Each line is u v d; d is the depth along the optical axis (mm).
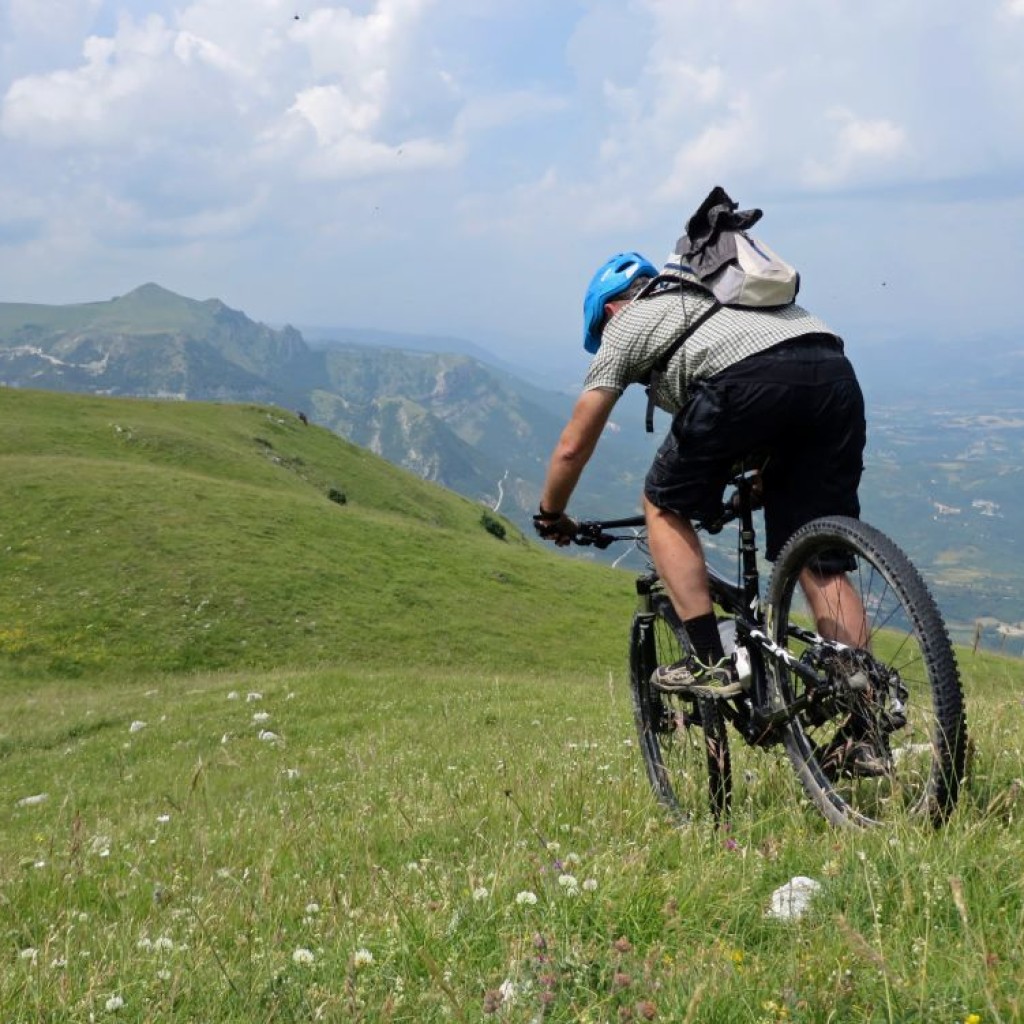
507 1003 2979
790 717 4551
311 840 6586
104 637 54438
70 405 106438
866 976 2842
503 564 79812
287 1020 3289
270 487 94938
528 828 5516
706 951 3150
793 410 4480
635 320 4773
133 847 8266
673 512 4996
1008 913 3148
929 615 3865
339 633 59375
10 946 4812
